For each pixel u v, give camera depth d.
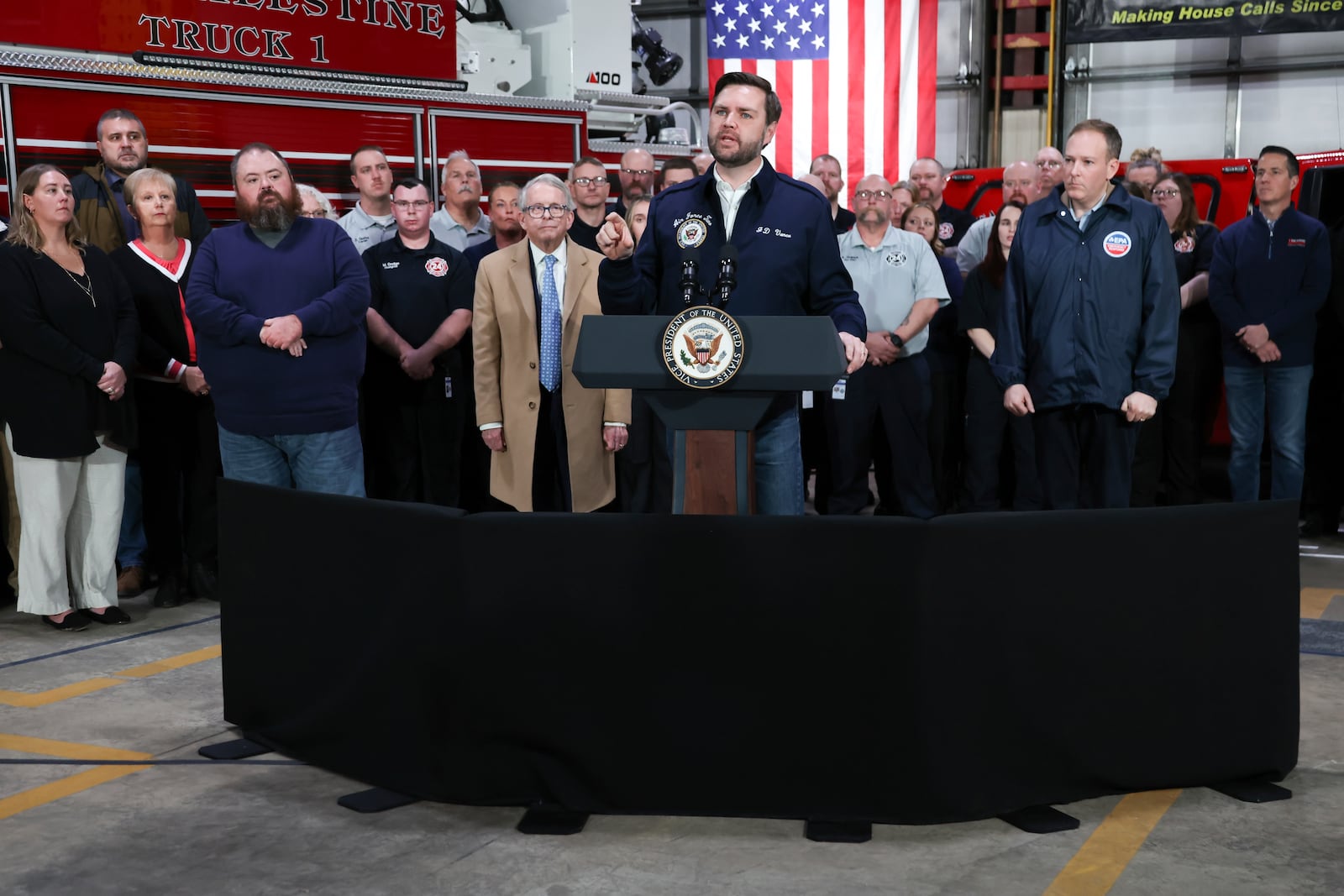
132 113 5.31
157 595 4.92
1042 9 12.62
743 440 2.79
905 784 2.67
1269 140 12.02
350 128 6.17
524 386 4.55
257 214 4.10
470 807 2.85
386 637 2.92
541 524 2.73
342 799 2.89
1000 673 2.69
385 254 5.32
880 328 5.65
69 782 3.06
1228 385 5.62
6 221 4.98
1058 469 3.93
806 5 10.43
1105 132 3.71
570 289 4.52
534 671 2.77
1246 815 2.77
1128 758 2.82
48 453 4.34
